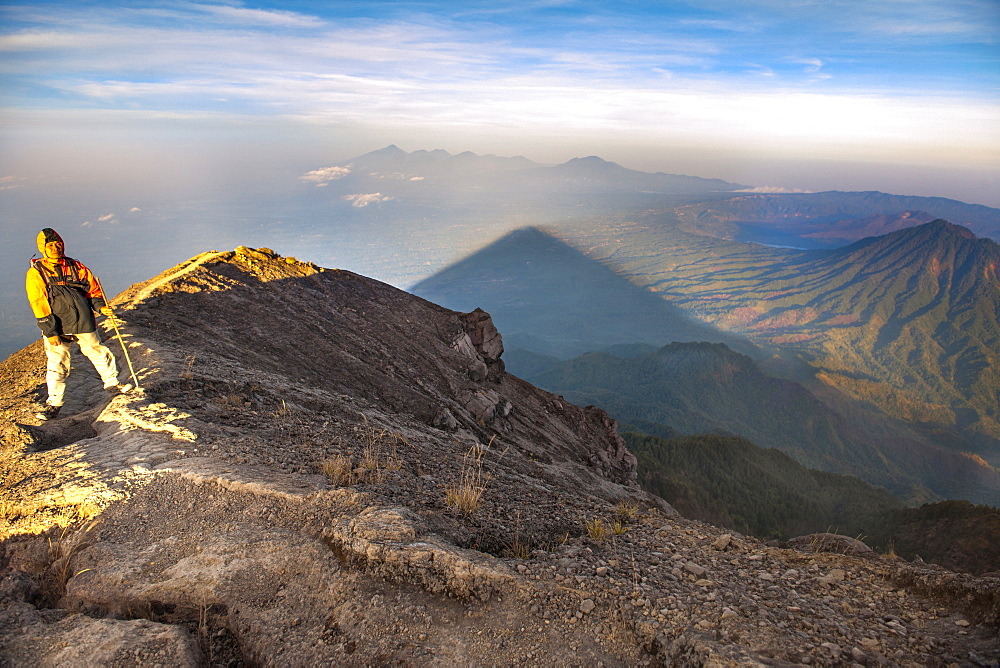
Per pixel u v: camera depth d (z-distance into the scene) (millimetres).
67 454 7535
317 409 13734
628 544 6945
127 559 5582
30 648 4414
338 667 4504
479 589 5254
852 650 4602
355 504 6277
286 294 27406
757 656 4387
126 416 8820
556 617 5043
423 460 10359
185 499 6434
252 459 7527
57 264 9227
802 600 5500
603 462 37688
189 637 4664
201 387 11289
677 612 5070
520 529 6969
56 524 6090
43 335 9328
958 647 4609
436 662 4512
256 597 5172
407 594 5160
